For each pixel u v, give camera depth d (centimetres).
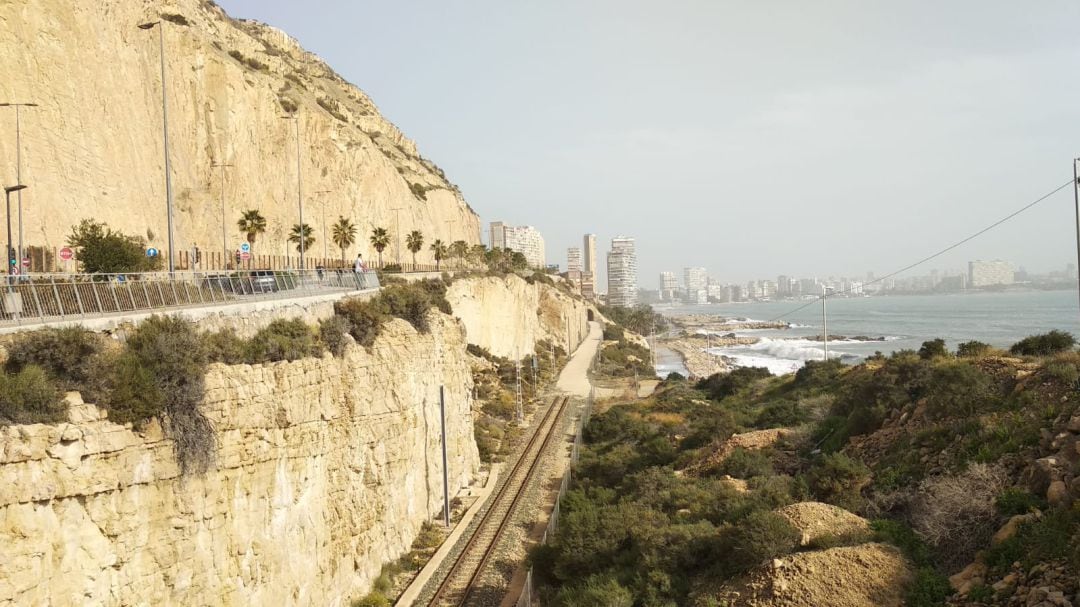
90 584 1398
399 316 3525
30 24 3597
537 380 8138
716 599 1778
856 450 2855
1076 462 1728
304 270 3136
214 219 5606
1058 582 1381
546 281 14450
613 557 2516
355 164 8700
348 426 2498
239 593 1791
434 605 2464
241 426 1869
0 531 1248
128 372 1580
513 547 3047
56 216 3512
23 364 1460
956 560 1733
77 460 1403
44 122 3578
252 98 6706
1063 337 3206
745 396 6388
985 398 2502
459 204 15550
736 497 2702
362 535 2523
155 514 1574
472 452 4216
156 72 5359
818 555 1759
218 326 2086
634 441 4784
